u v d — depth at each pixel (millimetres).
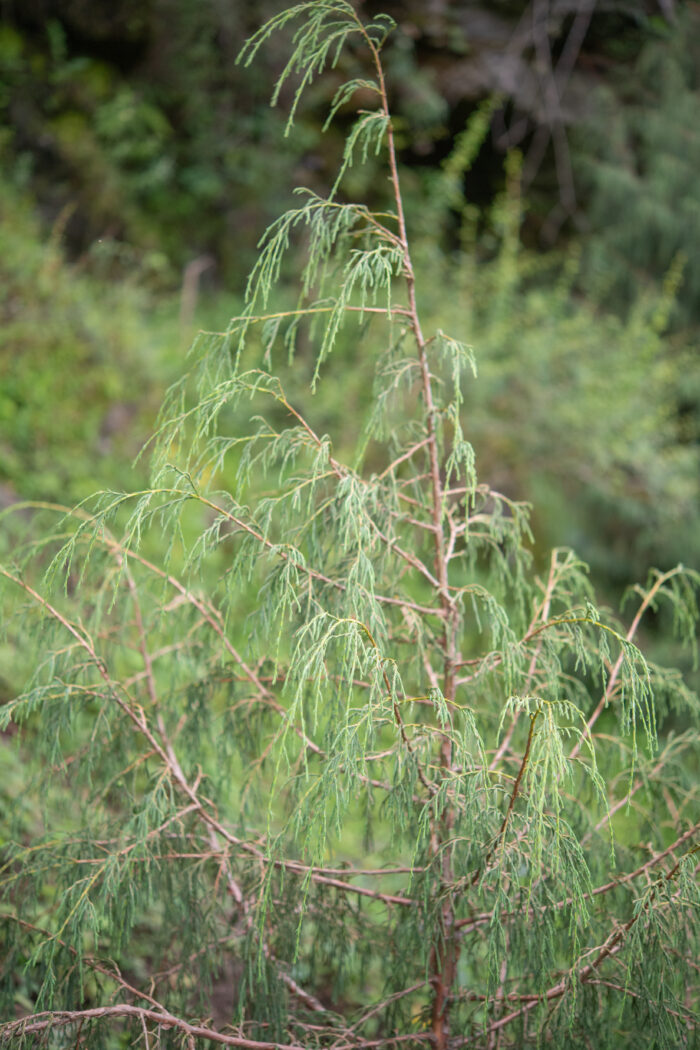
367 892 2311
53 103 9023
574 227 10234
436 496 2395
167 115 9484
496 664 2240
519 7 10062
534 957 2031
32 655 2885
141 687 3117
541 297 8516
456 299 8320
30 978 2715
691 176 9344
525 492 7059
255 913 2271
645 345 8289
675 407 8305
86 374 6938
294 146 9406
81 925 2184
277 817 2959
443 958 2240
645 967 1977
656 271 9484
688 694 2574
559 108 10062
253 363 7055
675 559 6855
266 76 9422
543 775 1785
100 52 9500
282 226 2232
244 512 2123
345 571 2260
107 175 8945
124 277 8547
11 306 7086
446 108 9648
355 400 6984
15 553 2602
